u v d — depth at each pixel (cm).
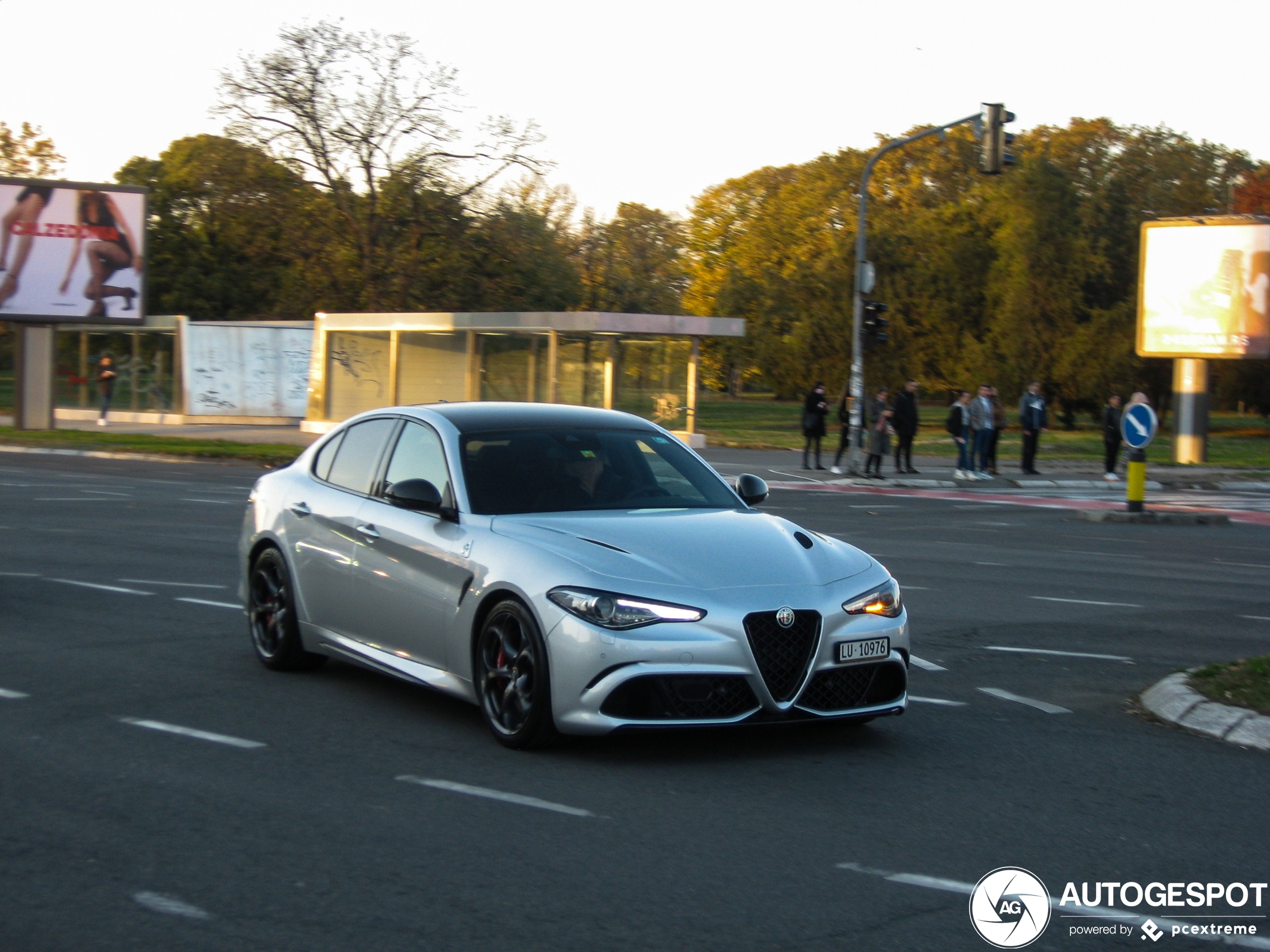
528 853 464
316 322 3875
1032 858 473
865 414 3119
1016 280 5447
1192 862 473
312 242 4828
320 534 731
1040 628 997
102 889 425
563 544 598
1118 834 502
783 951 384
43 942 384
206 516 1723
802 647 578
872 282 2780
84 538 1435
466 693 624
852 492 2502
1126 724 688
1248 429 6638
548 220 6006
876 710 598
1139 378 5288
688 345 3459
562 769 573
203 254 6431
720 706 564
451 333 3562
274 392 4266
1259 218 3678
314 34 4584
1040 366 5400
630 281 6381
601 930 395
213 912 406
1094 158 6594
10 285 3662
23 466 2712
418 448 701
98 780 550
